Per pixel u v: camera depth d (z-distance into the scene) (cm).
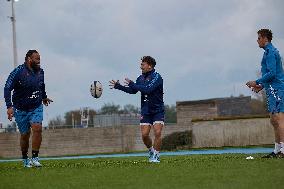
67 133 5406
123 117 6769
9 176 1119
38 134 1609
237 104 6688
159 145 1661
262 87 1616
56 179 1022
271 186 791
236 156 1816
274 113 1567
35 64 1602
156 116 1652
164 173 1064
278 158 1442
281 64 1588
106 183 920
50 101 1719
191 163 1341
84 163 1723
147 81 1656
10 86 1579
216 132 4597
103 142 5338
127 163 1530
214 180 904
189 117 6378
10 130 5756
